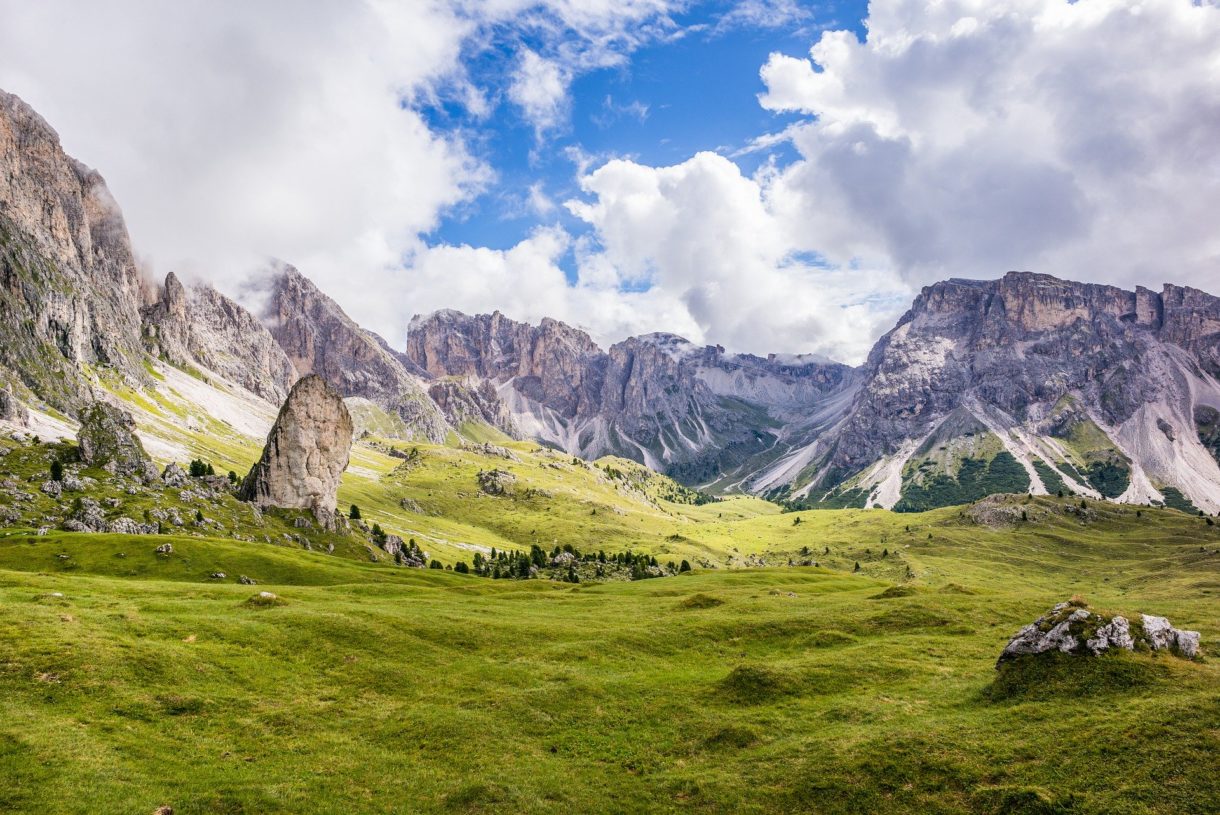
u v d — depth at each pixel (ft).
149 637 170.60
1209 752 111.04
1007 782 115.34
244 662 167.84
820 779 123.34
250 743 132.57
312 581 372.79
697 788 124.88
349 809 112.68
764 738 143.54
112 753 117.80
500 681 175.83
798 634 225.76
